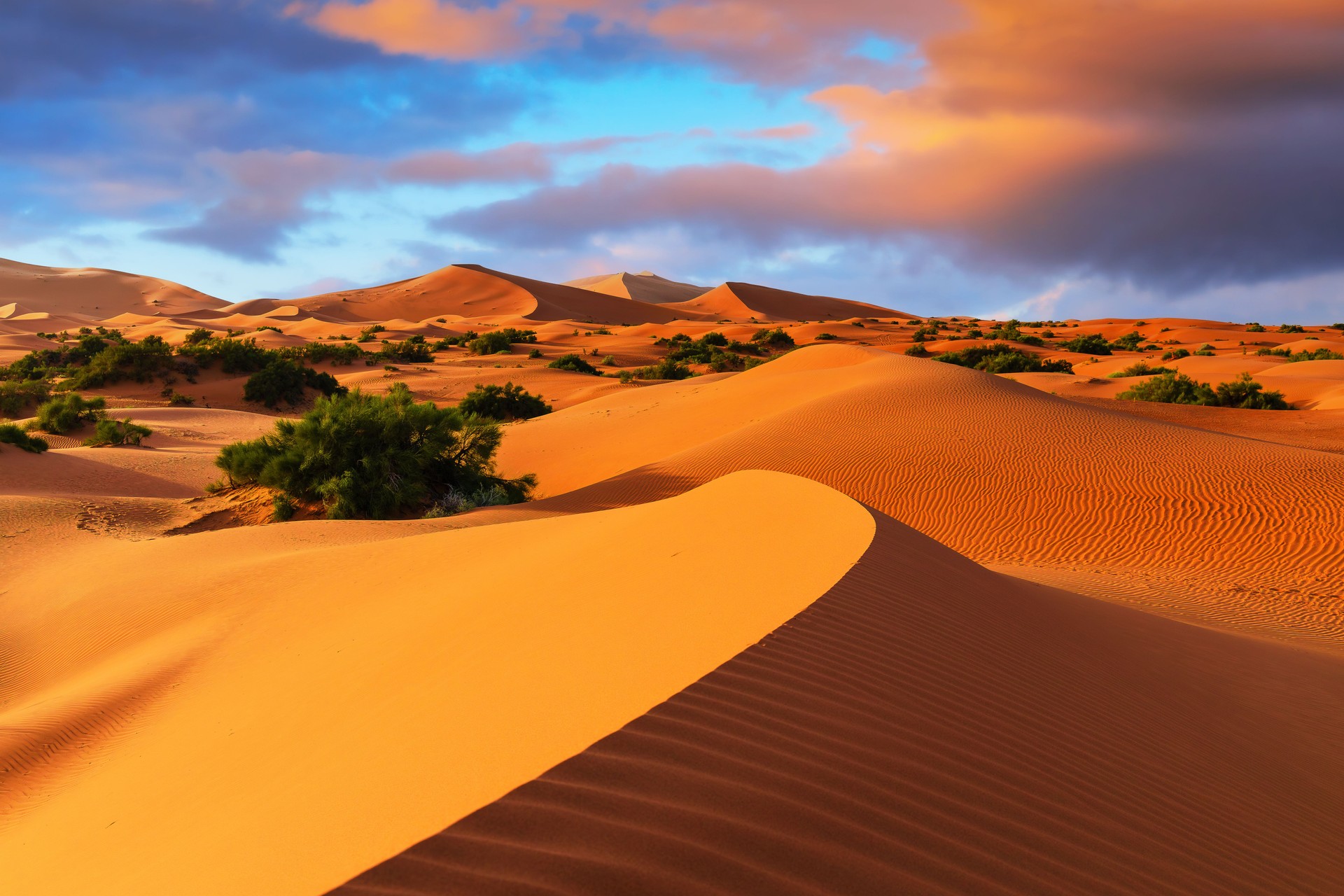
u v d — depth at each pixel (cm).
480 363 7762
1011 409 2556
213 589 1359
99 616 1354
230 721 817
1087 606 945
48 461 3000
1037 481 1977
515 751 335
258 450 2625
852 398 2802
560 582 812
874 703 388
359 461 2533
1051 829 340
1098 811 379
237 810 457
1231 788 485
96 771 840
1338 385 4172
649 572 712
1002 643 575
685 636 481
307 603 1211
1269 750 600
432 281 18862
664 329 12025
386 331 12144
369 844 274
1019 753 400
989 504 1892
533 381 6600
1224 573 1460
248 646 1105
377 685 694
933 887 270
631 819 255
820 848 268
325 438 2512
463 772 330
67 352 7350
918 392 2794
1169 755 496
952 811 323
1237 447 2120
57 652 1291
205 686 1006
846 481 2100
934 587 636
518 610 744
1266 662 864
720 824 263
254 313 17188
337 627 1062
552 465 3145
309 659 950
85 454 3212
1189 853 371
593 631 556
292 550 1598
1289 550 1532
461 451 2794
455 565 1195
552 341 10662
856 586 554
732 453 2427
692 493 1089
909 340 10494
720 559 694
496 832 239
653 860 239
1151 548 1612
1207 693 705
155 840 507
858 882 258
